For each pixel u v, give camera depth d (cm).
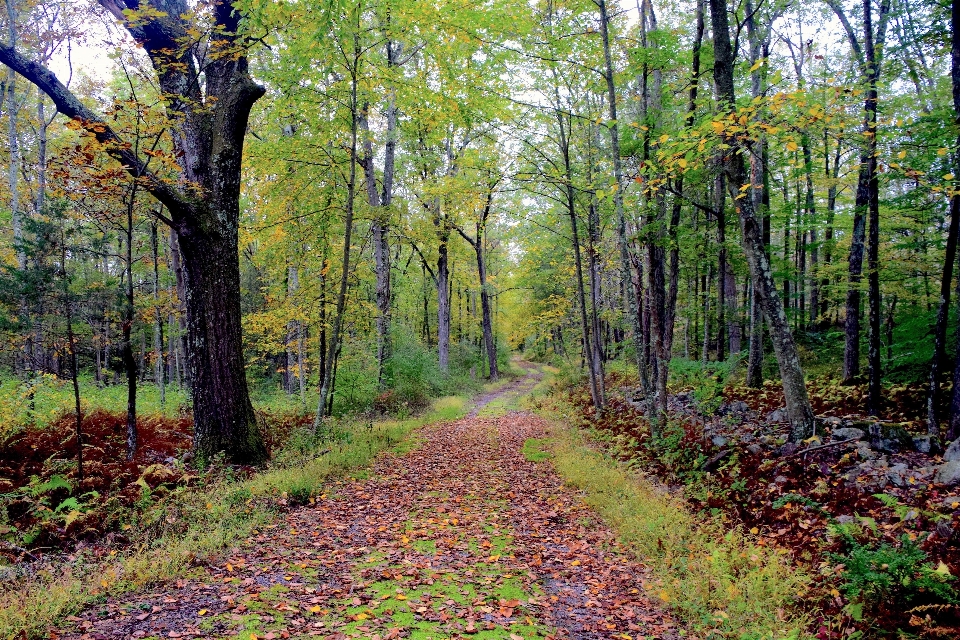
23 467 734
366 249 2027
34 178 1681
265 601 418
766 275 782
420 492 812
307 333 1767
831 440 713
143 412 1238
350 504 727
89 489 675
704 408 956
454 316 3812
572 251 2191
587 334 1438
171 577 461
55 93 695
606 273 2472
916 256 1382
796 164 622
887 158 629
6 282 730
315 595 439
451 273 3145
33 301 740
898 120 577
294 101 1142
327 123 1220
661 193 1129
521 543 598
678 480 793
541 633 387
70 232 783
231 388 851
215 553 517
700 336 2392
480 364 3666
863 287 1144
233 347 858
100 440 907
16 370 1342
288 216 1317
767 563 472
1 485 655
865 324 1695
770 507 605
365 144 1714
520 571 516
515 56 1230
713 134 621
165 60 843
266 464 859
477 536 617
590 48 1160
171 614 392
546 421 1550
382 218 1428
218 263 849
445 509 725
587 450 1036
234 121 884
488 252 3531
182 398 1688
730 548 511
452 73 1084
